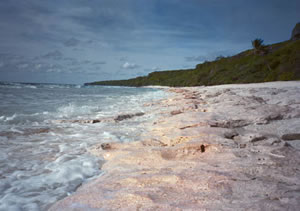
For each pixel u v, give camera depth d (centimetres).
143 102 1175
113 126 530
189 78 7338
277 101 783
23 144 366
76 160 292
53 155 311
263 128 433
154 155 277
